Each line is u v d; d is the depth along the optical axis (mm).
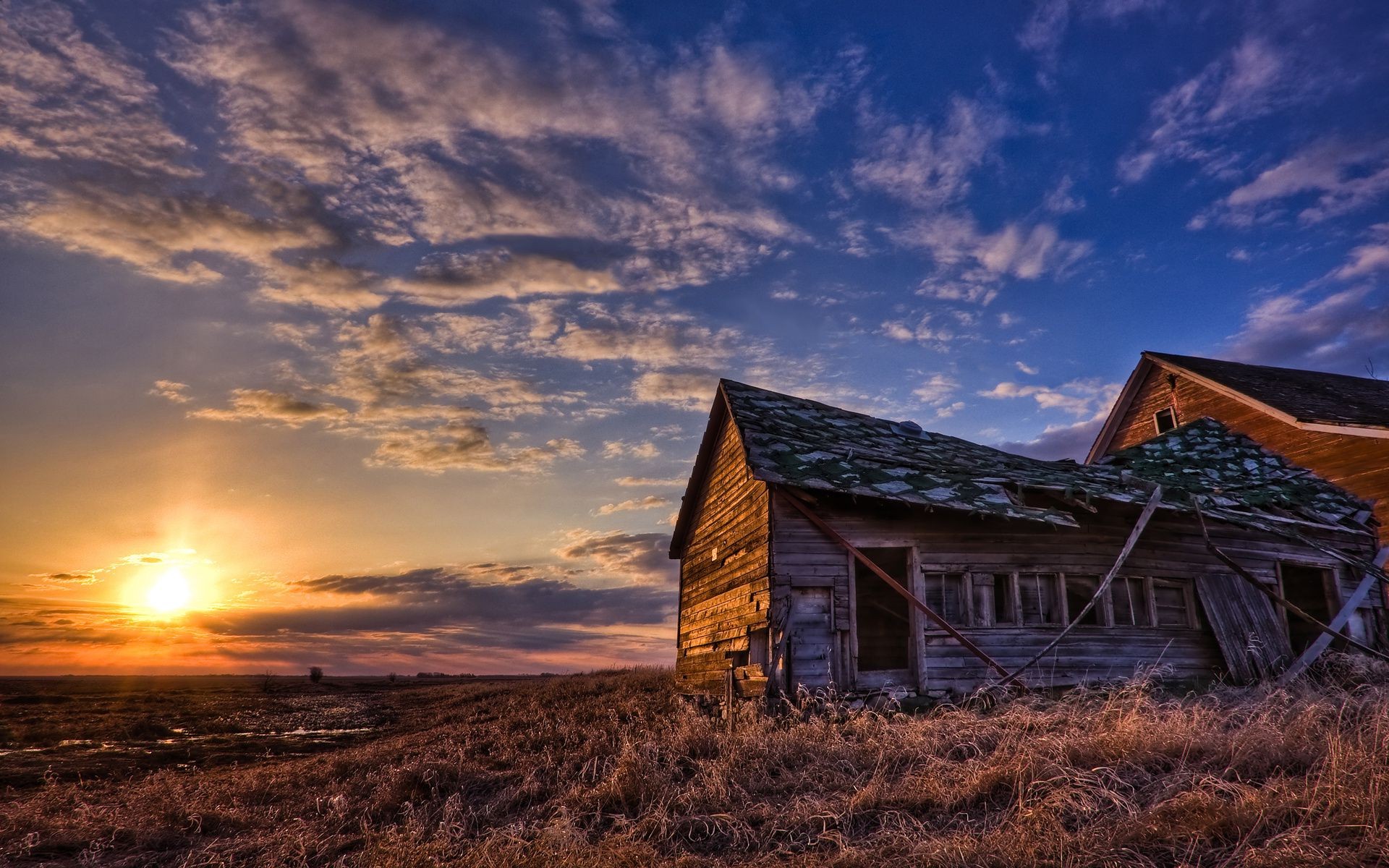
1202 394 26375
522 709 25156
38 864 8625
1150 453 22844
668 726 13516
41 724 30719
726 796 8750
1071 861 5707
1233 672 15250
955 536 15039
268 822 10602
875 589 18531
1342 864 4969
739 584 16109
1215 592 16219
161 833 9664
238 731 28516
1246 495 18375
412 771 11523
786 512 14508
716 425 19562
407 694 54094
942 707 12961
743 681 14797
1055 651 14727
